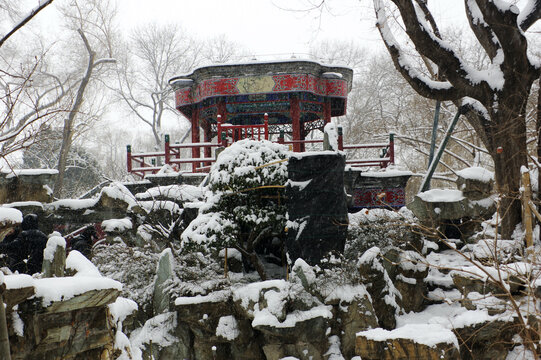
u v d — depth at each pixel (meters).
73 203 15.61
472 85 13.80
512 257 10.67
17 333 4.94
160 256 12.10
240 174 11.96
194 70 20.05
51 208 15.67
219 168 12.37
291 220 11.75
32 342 5.05
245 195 12.15
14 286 4.77
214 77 19.80
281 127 25.23
